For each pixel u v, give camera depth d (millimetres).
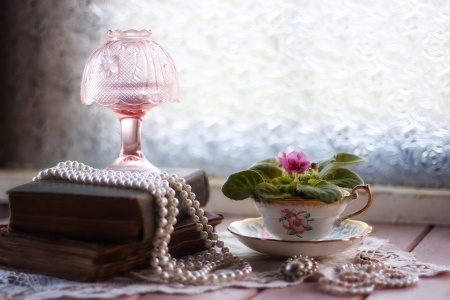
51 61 1250
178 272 773
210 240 853
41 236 795
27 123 1273
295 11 1112
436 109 1055
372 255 852
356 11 1080
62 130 1259
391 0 1060
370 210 1060
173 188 840
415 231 995
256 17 1135
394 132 1080
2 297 736
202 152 1189
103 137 1238
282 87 1137
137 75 871
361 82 1090
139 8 1188
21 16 1252
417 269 807
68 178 833
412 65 1060
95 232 778
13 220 813
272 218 832
